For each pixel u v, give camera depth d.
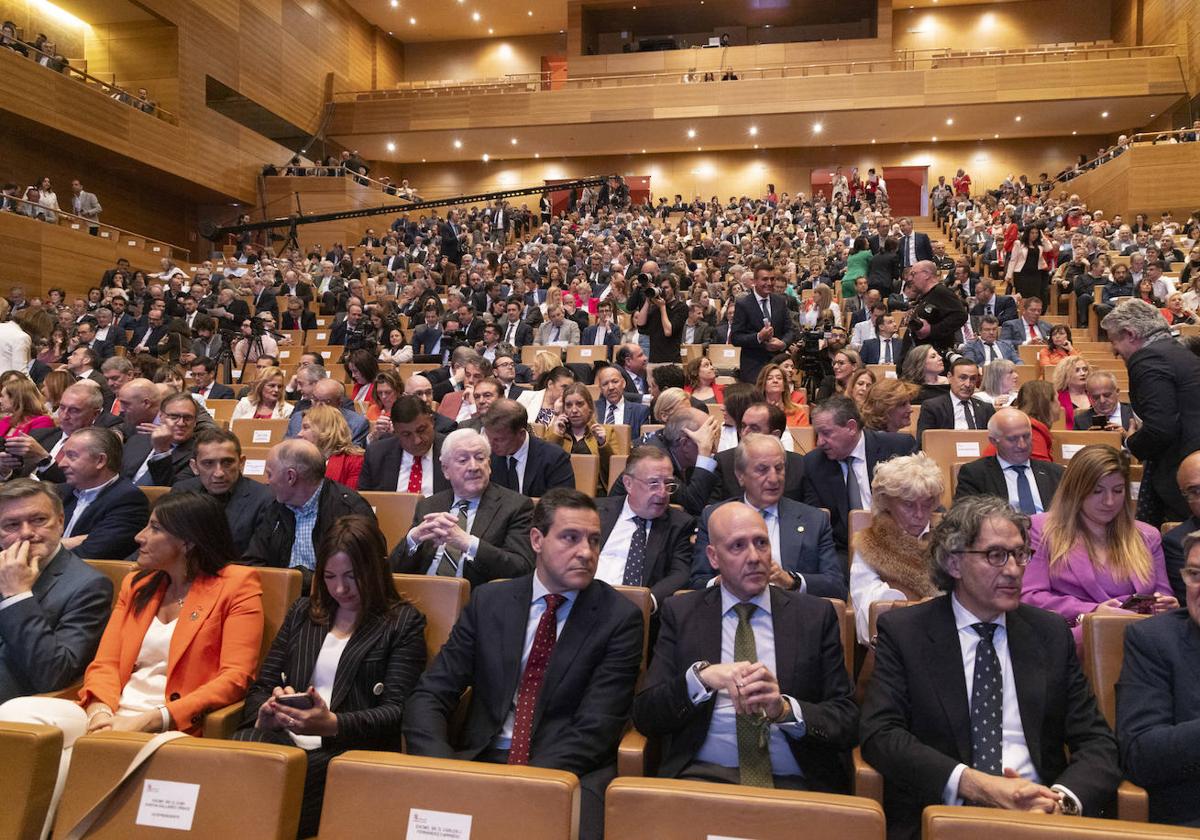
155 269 16.89
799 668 2.42
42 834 1.92
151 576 2.94
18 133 15.66
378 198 22.30
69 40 18.69
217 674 2.78
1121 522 2.99
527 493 4.43
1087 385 5.50
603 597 2.65
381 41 27.31
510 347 8.34
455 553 3.45
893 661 2.34
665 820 1.65
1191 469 2.96
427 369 8.05
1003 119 23.08
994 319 8.84
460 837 1.70
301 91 23.52
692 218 20.86
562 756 2.39
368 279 15.76
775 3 25.66
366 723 2.47
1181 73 21.11
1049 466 3.92
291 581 2.96
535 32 27.62
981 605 2.29
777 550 3.44
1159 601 2.75
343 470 4.77
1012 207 18.25
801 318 11.30
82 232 15.03
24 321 9.73
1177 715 2.19
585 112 23.73
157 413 5.24
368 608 2.72
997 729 2.20
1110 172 18.59
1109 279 11.30
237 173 20.52
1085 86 21.53
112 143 16.70
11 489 2.95
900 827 2.18
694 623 2.54
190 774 1.89
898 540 2.96
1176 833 1.50
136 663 2.81
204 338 10.20
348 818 1.76
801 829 1.60
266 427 6.14
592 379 8.05
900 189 25.05
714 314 10.43
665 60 25.25
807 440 5.44
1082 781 2.06
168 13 18.53
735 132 24.30
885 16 24.55
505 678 2.57
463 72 28.11
